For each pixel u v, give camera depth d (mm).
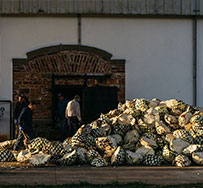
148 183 8617
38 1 14766
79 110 14195
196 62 15289
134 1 15031
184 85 15250
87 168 10250
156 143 11148
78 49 14875
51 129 14836
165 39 15219
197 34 15297
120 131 11398
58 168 10234
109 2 14945
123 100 15055
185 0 15180
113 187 8258
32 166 10453
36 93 14812
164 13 15070
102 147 10945
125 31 15102
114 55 15055
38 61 14781
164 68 15203
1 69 14750
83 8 14859
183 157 10617
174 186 8352
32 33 14828
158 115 11625
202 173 9648
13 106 14758
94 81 14984
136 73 15109
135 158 10695
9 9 14688
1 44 14766
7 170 9938
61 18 14914
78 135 11141
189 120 11461
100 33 15023
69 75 14891
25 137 11641
